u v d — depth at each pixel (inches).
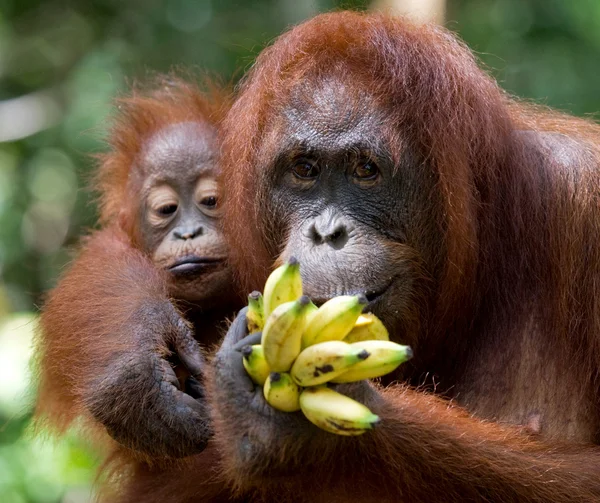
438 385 287.3
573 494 239.6
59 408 315.6
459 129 271.1
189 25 724.0
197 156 347.6
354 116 261.6
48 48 783.1
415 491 233.0
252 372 200.7
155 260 336.5
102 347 278.1
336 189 262.7
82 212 726.5
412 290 266.4
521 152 287.0
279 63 277.9
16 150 743.7
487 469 235.0
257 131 275.4
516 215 281.6
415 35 277.7
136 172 361.1
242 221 283.3
